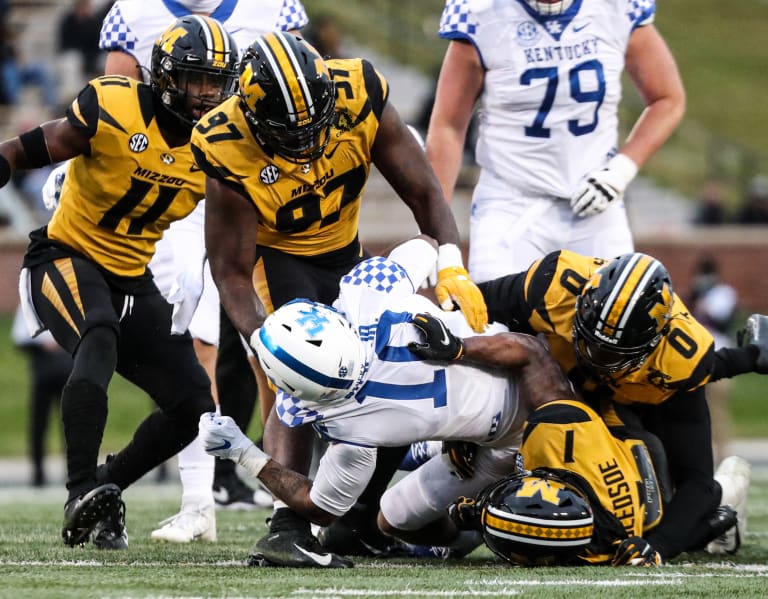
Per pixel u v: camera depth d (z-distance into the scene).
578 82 21.23
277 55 14.98
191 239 22.12
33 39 66.00
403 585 13.90
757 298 62.16
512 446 16.58
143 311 18.38
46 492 34.22
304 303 14.57
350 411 14.95
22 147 17.12
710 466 16.94
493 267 21.50
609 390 16.91
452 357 15.22
